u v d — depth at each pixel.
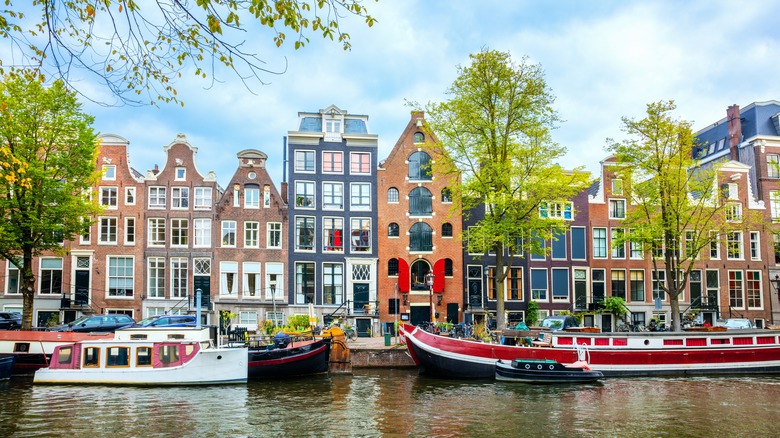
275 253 35.47
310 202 36.28
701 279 38.94
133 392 19.50
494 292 37.25
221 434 14.21
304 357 22.39
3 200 24.00
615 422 15.67
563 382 21.81
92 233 34.00
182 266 34.72
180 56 6.86
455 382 21.84
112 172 34.56
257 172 35.94
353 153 37.06
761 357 24.70
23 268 25.22
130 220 34.53
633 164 29.95
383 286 36.28
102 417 15.88
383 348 25.56
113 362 21.00
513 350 22.84
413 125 37.56
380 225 36.72
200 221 35.16
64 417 15.85
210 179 35.34
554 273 37.59
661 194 29.12
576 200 38.25
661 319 38.16
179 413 16.41
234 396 18.91
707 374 24.25
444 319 36.09
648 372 23.89
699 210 32.06
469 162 27.33
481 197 28.67
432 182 37.22
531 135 26.66
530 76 26.69
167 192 34.94
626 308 36.72
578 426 15.23
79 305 33.34
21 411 16.58
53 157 25.16
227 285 34.88
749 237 39.84
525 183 26.62
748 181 40.03
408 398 18.75
